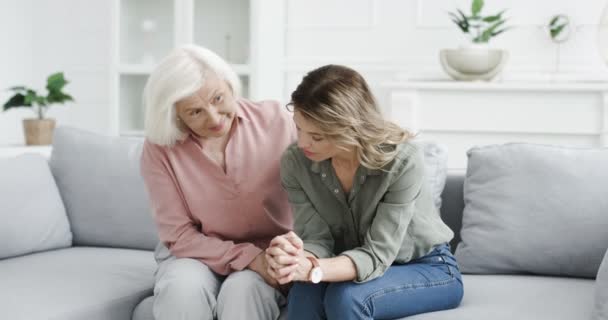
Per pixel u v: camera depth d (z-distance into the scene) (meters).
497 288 1.67
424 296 1.48
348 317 1.38
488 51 3.05
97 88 4.03
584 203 1.76
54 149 2.29
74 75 4.07
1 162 2.11
